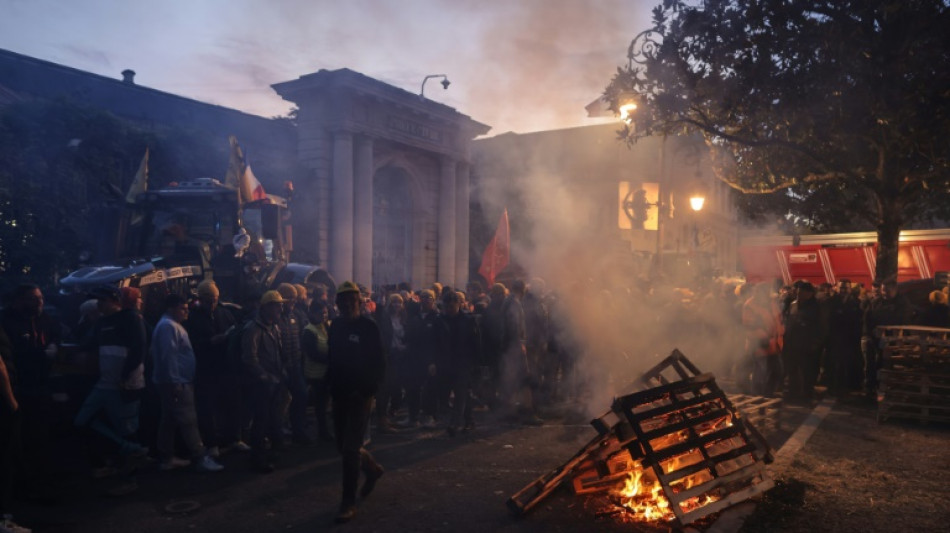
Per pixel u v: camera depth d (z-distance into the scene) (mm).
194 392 6844
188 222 10172
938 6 9508
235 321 7449
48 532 4781
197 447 6320
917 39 9867
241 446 7191
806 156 12930
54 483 5953
